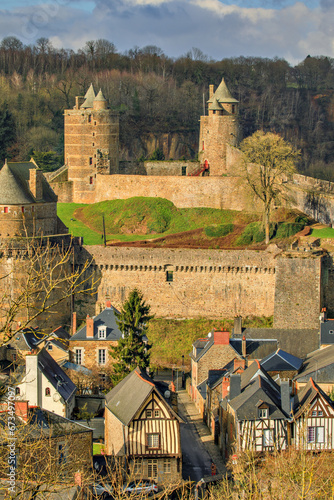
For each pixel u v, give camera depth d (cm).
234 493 6391
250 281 13588
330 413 8356
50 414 7688
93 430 8319
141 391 8425
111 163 18512
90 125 18350
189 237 15388
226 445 9000
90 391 10625
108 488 6756
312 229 14862
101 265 13762
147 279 13775
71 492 5781
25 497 5144
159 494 6488
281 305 13300
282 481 5894
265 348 11219
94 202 18200
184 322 13550
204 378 11175
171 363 12588
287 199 15188
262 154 15475
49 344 11119
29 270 4622
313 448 8175
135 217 16700
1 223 13462
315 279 13250
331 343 11219
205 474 8594
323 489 5759
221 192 16662
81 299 13788
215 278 13662
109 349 11150
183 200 16925
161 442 8194
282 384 8512
